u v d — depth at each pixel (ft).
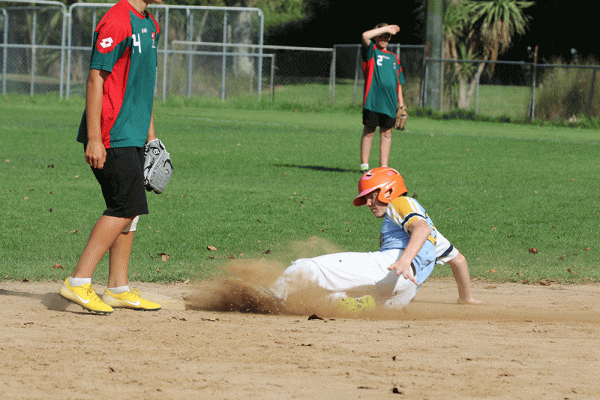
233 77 215.31
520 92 260.01
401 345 26.91
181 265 48.01
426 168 104.06
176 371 22.88
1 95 215.10
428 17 203.72
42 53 246.06
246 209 70.59
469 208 74.43
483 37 267.39
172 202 73.20
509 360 25.09
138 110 31.91
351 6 341.62
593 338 29.04
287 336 28.04
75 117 163.43
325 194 80.48
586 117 188.75
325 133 149.07
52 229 59.82
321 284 33.22
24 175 87.51
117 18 30.66
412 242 31.65
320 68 351.25
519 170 103.76
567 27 282.97
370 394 20.97
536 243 59.57
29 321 29.84
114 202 31.76
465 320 32.91
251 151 117.60
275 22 363.15
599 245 59.26
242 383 21.76
